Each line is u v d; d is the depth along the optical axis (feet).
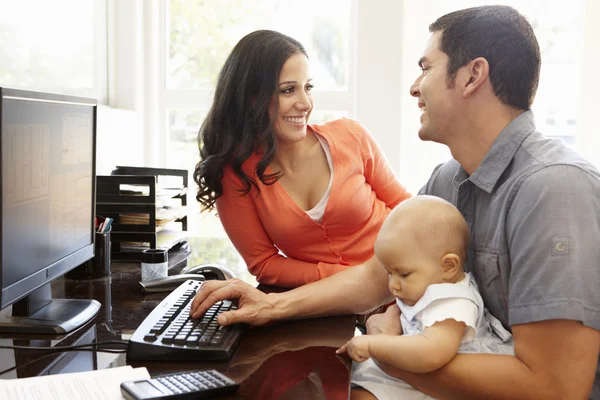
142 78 9.64
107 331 4.42
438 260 4.08
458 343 3.84
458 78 4.11
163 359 3.74
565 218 3.51
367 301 4.86
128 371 3.43
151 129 9.77
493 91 4.06
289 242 5.51
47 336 4.30
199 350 3.73
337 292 4.71
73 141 5.03
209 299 4.30
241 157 5.29
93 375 3.37
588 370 3.43
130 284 5.86
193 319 4.21
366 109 9.16
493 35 4.02
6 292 3.92
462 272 4.17
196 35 9.80
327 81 9.54
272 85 5.19
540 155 3.87
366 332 4.64
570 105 9.18
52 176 4.64
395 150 9.16
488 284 4.09
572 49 9.09
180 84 9.91
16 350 4.00
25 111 4.16
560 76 9.15
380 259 4.27
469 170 4.30
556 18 9.07
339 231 5.57
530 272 3.57
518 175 3.88
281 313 4.44
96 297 5.38
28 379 3.30
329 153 5.57
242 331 4.21
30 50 7.32
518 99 4.07
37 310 4.70
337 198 5.45
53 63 7.87
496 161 4.06
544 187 3.61
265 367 3.67
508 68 4.01
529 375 3.55
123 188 6.94
